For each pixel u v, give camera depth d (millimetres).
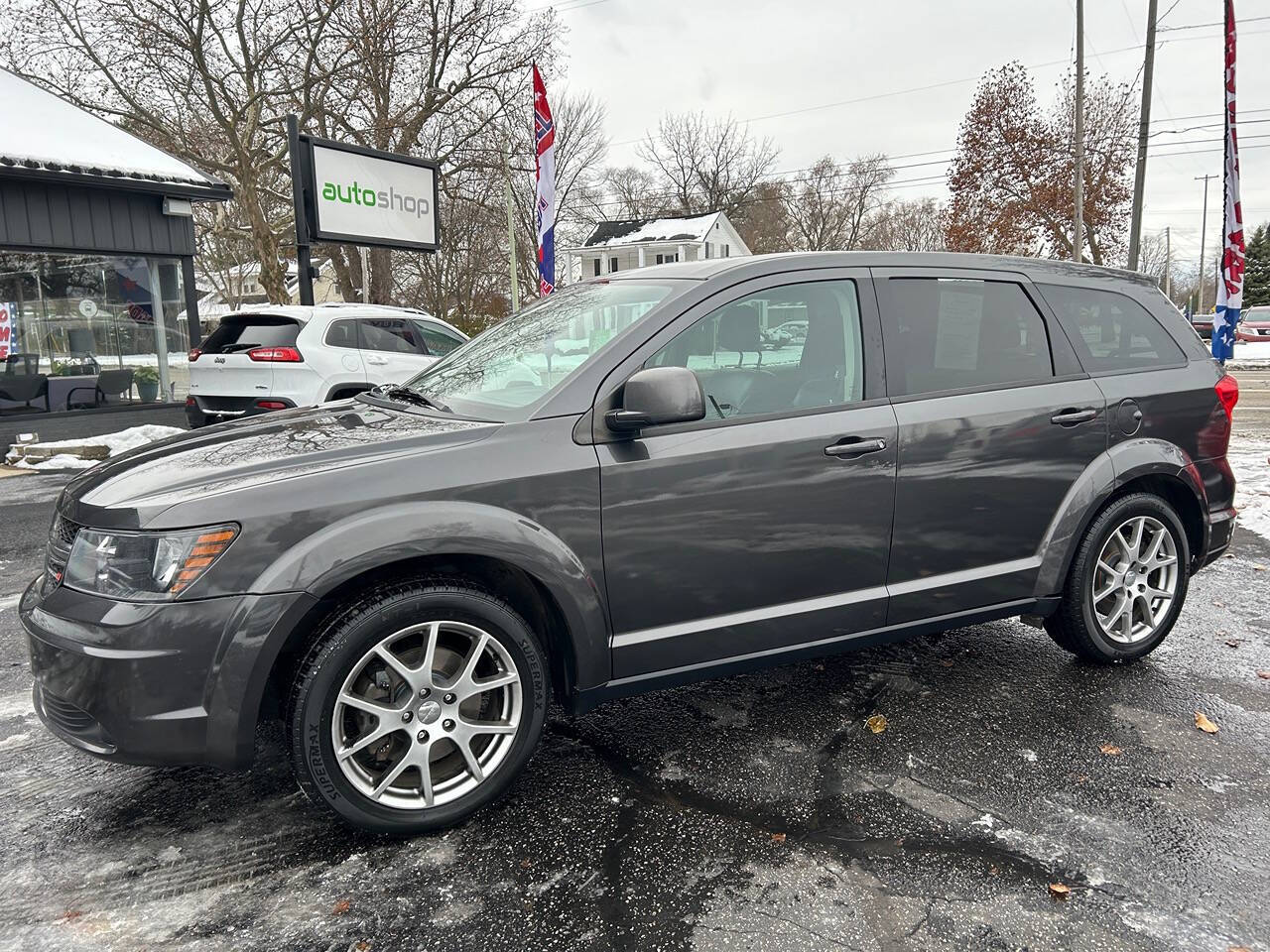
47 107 12094
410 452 2459
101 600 2227
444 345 10164
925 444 3049
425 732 2469
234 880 2305
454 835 2502
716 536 2754
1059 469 3338
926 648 3975
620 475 2600
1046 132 29094
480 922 2113
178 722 2189
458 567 2557
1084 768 2850
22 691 3576
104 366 11758
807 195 59156
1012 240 29703
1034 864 2320
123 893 2246
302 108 25562
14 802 2713
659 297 2891
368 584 2414
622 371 2678
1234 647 3957
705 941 2027
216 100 24281
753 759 2932
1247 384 19484
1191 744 3016
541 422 2572
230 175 26547
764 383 2898
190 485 2318
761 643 2893
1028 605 3379
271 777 2865
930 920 2094
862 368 3031
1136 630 3713
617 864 2346
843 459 2908
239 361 8344
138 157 11766
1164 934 2043
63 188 10789
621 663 2688
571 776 2830
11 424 10633
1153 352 3688
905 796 2676
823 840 2445
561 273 49188
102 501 2355
